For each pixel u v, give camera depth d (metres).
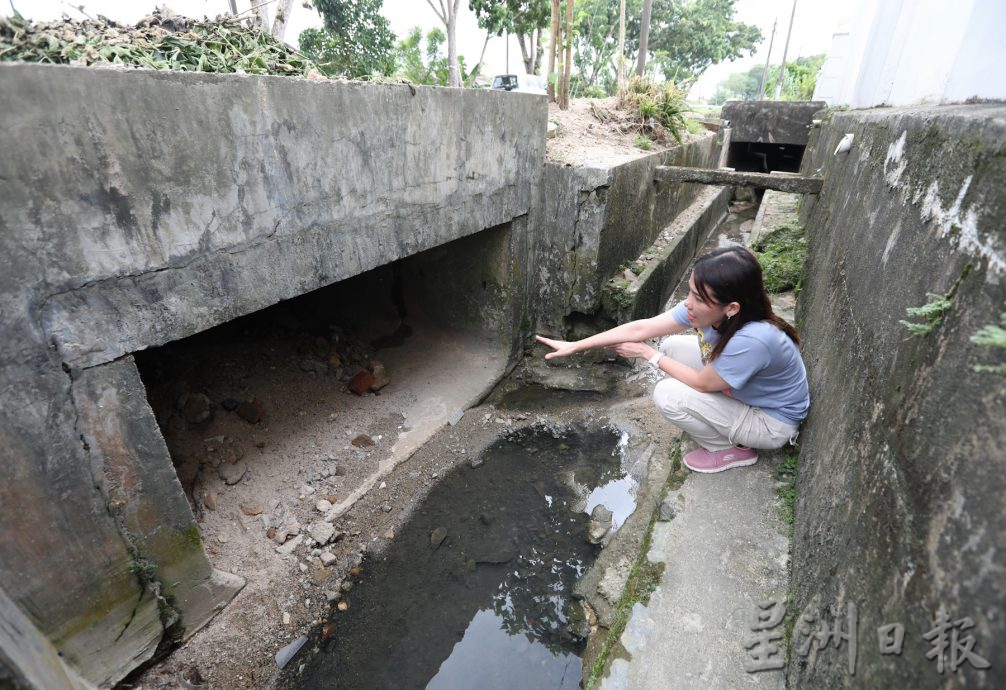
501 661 2.18
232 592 2.25
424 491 3.00
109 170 1.52
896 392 1.19
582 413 3.62
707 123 9.41
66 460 1.60
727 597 1.74
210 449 2.84
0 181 1.32
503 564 2.60
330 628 2.28
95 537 1.72
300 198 2.11
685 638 1.63
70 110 1.40
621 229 4.29
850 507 1.30
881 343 1.42
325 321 4.14
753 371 1.95
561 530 2.78
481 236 3.67
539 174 3.79
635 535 2.61
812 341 2.60
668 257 5.04
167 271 1.74
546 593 2.45
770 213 5.75
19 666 1.16
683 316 2.29
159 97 1.58
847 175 3.12
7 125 1.31
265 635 2.20
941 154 1.39
